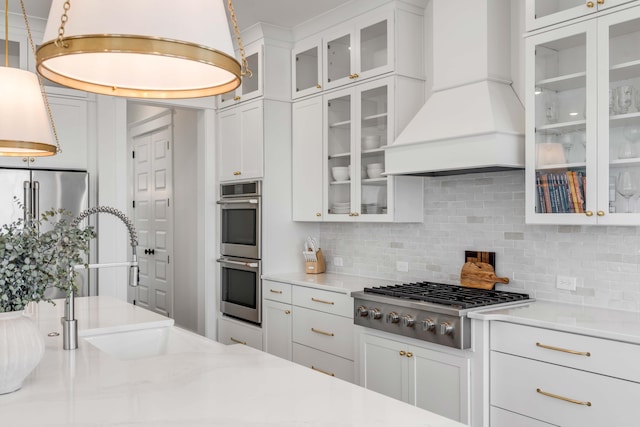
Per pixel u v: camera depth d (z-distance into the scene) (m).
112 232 4.46
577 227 2.95
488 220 3.38
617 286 2.78
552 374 2.42
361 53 3.90
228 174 4.92
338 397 1.49
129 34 1.05
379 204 3.73
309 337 3.95
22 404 1.43
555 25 2.67
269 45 4.51
